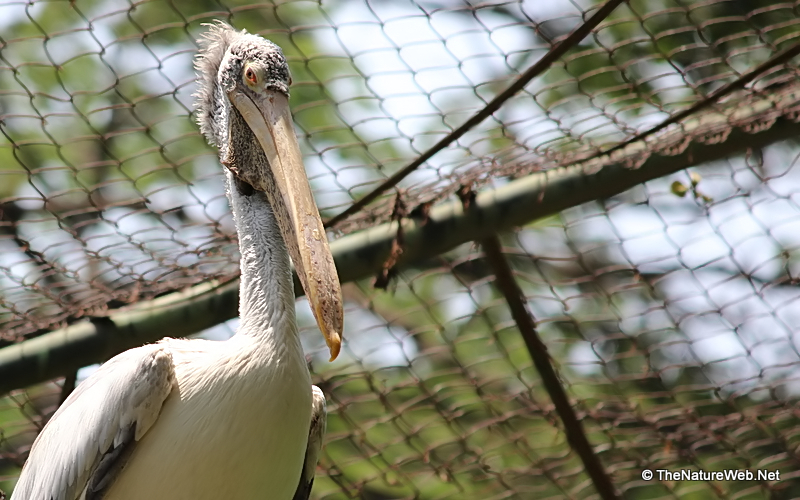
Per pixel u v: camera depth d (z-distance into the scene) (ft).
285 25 31.32
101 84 33.24
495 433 39.78
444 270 36.01
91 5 31.19
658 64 32.68
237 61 27.22
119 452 24.43
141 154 32.17
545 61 28.84
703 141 31.55
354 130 32.86
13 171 31.50
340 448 40.19
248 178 26.48
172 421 24.26
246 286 25.25
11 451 39.40
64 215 32.40
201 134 30.89
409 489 41.70
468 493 41.09
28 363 32.35
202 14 30.32
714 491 40.19
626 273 39.34
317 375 37.73
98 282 33.27
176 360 25.20
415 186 32.63
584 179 32.01
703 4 30.73
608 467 39.65
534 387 39.93
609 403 38.40
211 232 33.17
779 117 31.30
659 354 39.70
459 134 30.37
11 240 32.53
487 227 32.27
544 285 37.60
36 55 32.48
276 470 24.25
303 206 24.97
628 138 32.07
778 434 39.11
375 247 32.58
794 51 28.86
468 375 38.60
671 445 39.19
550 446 40.14
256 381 23.93
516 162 32.40
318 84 32.22
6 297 32.94
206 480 23.97
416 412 40.22
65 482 25.34
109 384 25.02
